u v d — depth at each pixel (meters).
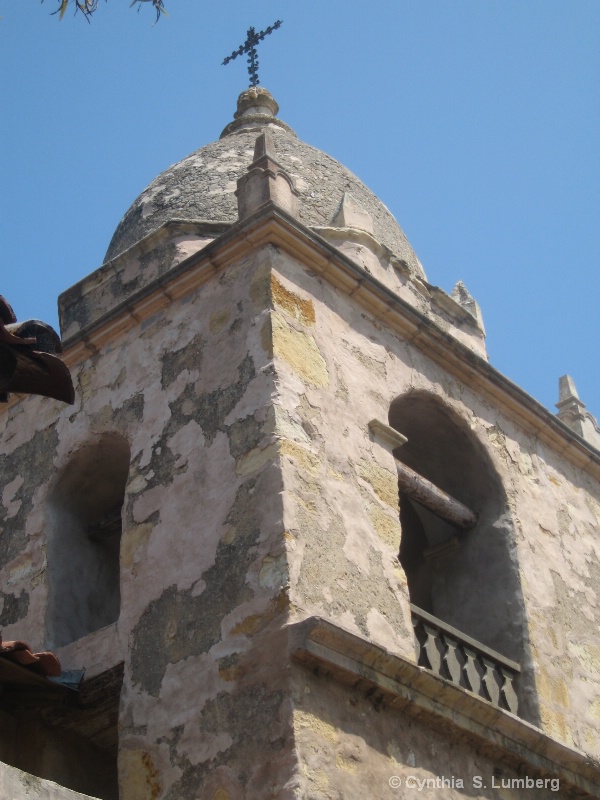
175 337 14.60
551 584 15.19
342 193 17.86
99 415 14.89
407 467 14.54
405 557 16.17
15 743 13.04
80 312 16.66
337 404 13.75
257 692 11.54
